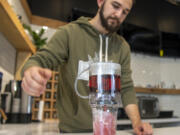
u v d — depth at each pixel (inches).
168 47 151.0
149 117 110.0
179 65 154.0
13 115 56.5
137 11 144.6
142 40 141.1
